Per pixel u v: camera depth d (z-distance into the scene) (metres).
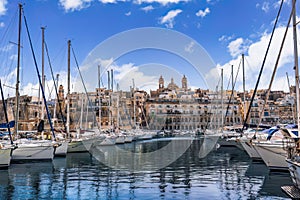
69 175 23.58
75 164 29.91
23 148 30.81
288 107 89.75
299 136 16.91
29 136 36.94
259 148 24.22
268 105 99.69
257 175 22.69
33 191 18.16
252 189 17.94
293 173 16.09
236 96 102.88
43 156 31.73
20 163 30.42
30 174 24.09
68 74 43.28
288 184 18.98
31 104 77.56
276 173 23.38
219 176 22.72
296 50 17.81
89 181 21.12
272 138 27.19
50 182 20.81
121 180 21.42
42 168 27.25
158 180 21.33
